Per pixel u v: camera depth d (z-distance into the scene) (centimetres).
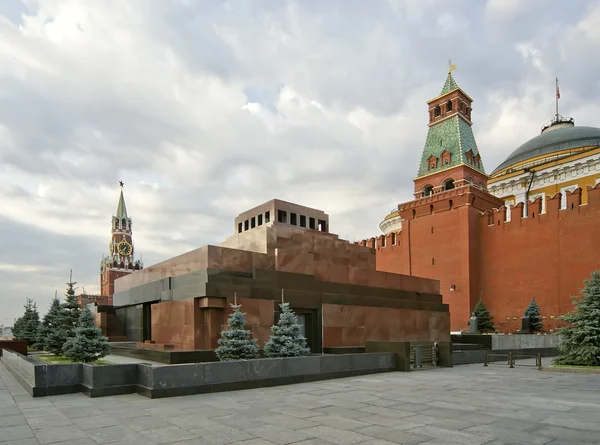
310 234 2650
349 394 1210
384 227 6869
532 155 5616
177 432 797
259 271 2180
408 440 736
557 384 1431
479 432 788
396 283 2898
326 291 2439
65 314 2134
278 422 870
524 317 3456
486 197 4541
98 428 830
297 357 1463
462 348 2866
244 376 1313
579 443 716
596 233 3556
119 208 11394
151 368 1153
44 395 1177
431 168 4900
